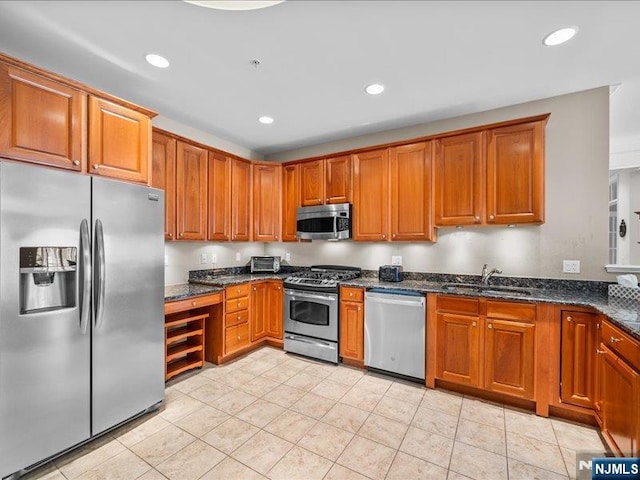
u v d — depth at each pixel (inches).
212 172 130.0
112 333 77.4
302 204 148.2
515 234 110.3
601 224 98.1
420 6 63.4
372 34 72.4
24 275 65.0
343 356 122.7
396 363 109.9
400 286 113.3
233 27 69.6
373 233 128.1
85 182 71.7
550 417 87.2
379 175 127.2
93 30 70.4
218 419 86.1
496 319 93.0
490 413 89.2
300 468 67.7
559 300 85.3
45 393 65.6
